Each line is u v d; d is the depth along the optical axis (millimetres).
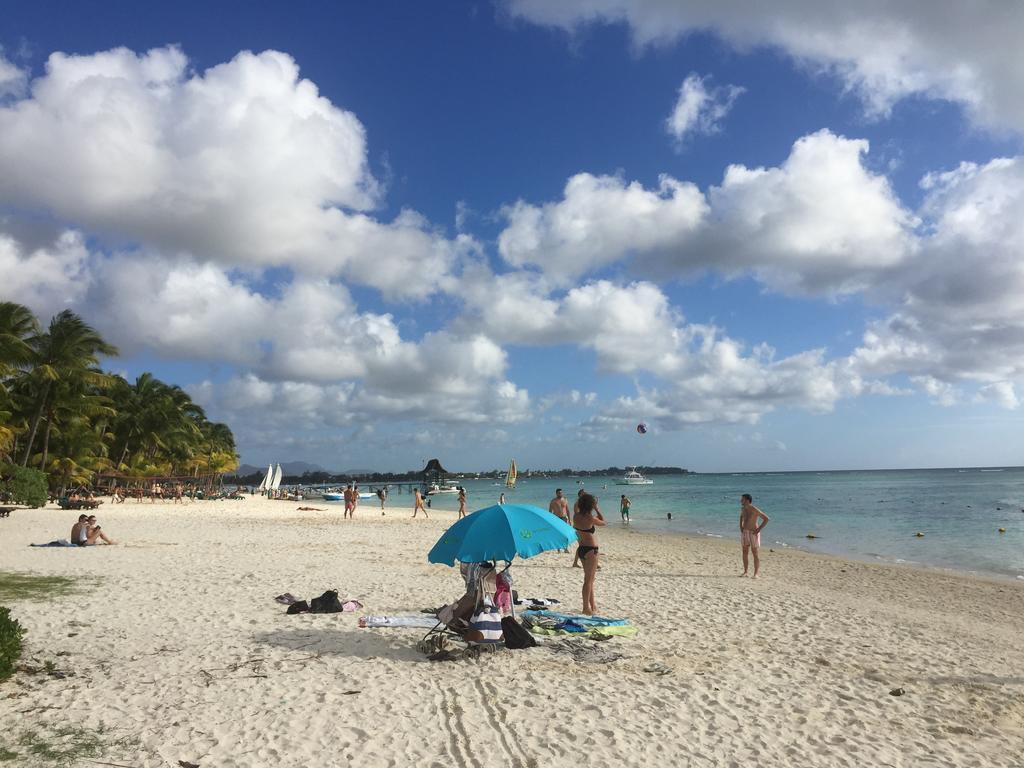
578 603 11453
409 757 5027
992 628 11133
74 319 41000
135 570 13812
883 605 12977
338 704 6059
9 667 6469
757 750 5410
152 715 5656
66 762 4723
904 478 171875
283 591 11680
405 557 17516
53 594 10891
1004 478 153125
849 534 30797
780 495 78062
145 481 64688
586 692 6574
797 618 10703
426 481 99375
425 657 7633
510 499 71188
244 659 7352
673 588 13430
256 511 44875
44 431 42875
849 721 6145
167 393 72812
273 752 5023
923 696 6984
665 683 6953
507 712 5980
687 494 83812
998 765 5336
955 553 23750
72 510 35094
